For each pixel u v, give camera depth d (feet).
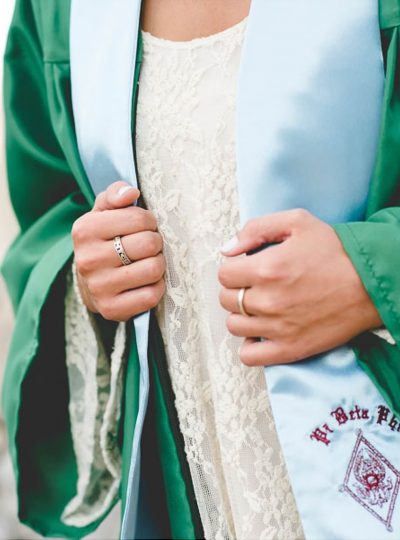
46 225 4.49
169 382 3.89
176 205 3.64
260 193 3.35
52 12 4.22
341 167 3.35
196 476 3.76
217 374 3.61
